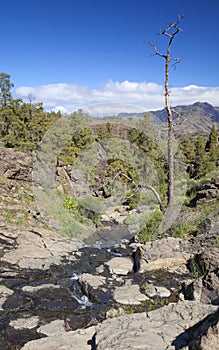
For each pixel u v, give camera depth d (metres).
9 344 5.68
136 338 4.66
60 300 7.42
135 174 15.41
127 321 5.22
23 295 7.55
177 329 4.89
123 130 15.48
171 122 13.32
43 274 8.81
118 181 15.42
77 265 9.56
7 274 8.55
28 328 6.18
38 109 20.33
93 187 15.05
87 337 5.36
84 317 6.68
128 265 9.47
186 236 10.75
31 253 9.81
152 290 7.76
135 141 15.26
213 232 10.07
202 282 6.90
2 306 6.98
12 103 20.19
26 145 18.52
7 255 9.50
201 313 5.29
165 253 9.28
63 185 14.38
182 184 15.58
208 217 11.07
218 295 6.35
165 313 5.43
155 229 11.95
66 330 6.16
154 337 4.68
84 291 7.89
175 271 8.80
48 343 5.20
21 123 19.30
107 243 11.70
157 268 8.97
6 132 20.39
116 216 14.38
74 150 14.70
